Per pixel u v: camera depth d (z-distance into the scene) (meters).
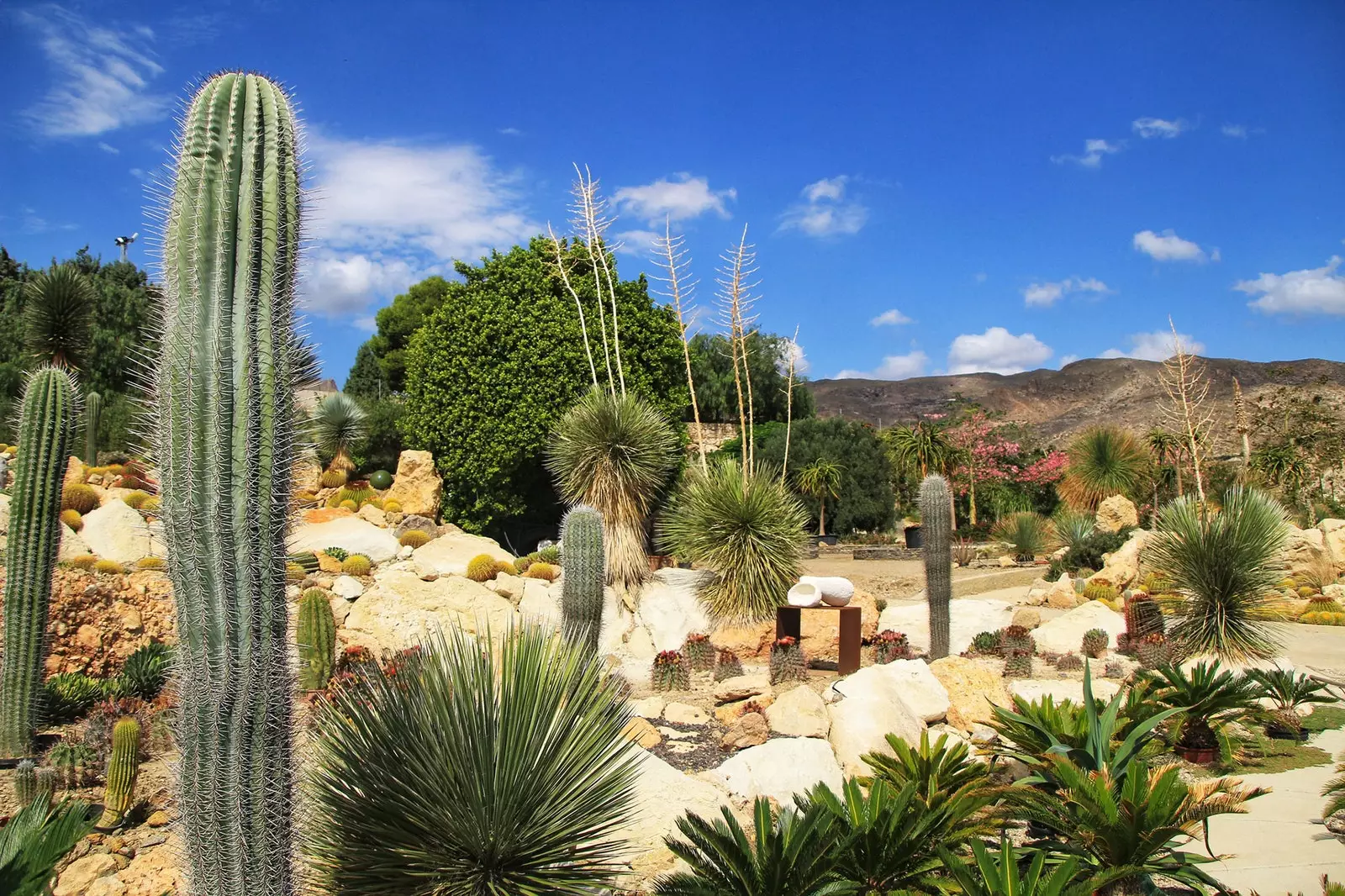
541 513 22.53
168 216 3.37
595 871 4.35
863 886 4.43
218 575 3.20
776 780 6.46
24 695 6.29
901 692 8.12
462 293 21.02
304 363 3.54
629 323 20.75
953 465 34.94
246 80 3.41
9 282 26.77
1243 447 19.42
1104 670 10.70
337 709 4.54
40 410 6.45
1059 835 5.10
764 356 40.81
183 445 3.21
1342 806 5.40
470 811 4.04
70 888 4.62
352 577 11.15
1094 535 21.36
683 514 12.80
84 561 9.75
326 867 4.04
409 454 19.55
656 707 8.40
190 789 3.26
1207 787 4.77
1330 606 15.88
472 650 4.63
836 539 34.12
